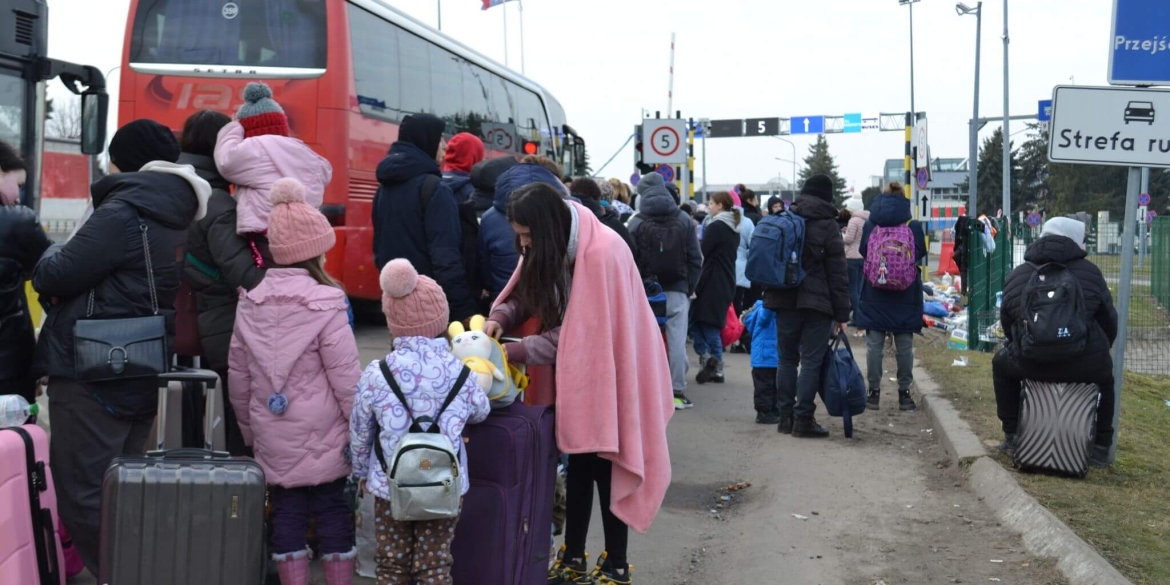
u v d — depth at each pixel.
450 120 16.75
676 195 12.20
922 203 22.53
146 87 13.00
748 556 5.93
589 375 4.75
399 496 4.08
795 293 8.88
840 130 51.50
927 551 5.96
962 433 8.44
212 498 4.03
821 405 10.68
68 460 4.55
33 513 4.11
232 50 13.02
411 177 6.21
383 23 14.34
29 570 4.07
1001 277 15.55
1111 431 7.74
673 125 19.33
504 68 20.11
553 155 23.72
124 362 4.43
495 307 5.06
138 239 4.56
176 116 13.00
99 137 8.03
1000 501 6.79
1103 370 7.27
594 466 5.10
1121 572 5.32
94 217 4.48
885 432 9.30
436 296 4.38
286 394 4.53
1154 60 7.47
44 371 4.79
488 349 4.55
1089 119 7.56
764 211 16.67
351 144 13.28
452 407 4.25
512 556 4.53
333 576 4.74
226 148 4.84
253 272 4.71
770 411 9.63
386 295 4.36
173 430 4.39
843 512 6.77
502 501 4.49
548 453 4.73
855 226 16.48
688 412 10.18
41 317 6.95
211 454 4.18
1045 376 7.34
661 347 5.12
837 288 8.77
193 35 13.05
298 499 4.66
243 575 4.05
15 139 7.31
